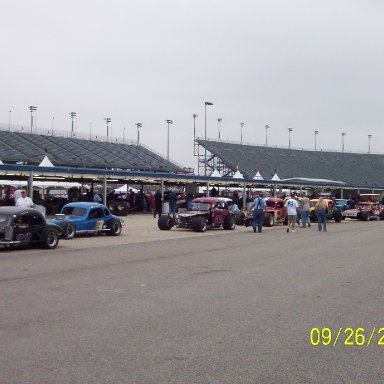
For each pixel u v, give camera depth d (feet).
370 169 336.08
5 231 48.47
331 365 17.42
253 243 61.26
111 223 70.18
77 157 212.02
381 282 33.65
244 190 156.76
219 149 288.30
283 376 16.25
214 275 36.04
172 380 15.70
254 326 22.16
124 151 245.04
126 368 16.69
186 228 82.33
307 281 33.83
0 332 20.81
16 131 222.07
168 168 235.40
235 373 16.40
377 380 16.07
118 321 22.75
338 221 112.88
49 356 17.84
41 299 27.40
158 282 32.94
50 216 112.06
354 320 23.50
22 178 127.65
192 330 21.38
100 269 38.60
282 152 323.57
